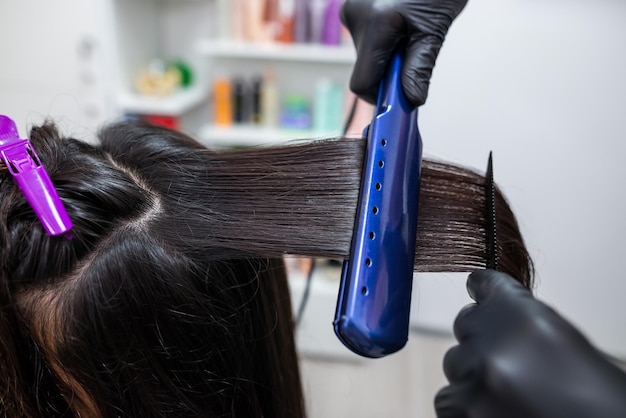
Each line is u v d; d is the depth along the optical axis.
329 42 1.79
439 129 1.56
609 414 0.25
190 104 1.92
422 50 0.44
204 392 0.48
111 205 0.42
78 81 1.71
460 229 0.43
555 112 1.50
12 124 0.41
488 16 1.44
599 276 1.63
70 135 0.54
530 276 0.50
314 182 0.41
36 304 0.41
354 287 0.35
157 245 0.42
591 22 1.40
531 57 1.46
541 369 0.27
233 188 0.44
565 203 1.58
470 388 0.29
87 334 0.41
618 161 1.50
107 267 0.41
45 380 0.45
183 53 2.08
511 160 1.57
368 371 1.76
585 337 0.29
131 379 0.44
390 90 0.42
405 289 0.37
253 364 0.54
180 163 0.47
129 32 1.80
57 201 0.39
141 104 1.78
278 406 0.61
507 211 0.48
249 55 1.82
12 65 1.70
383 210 0.37
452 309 1.73
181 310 0.43
